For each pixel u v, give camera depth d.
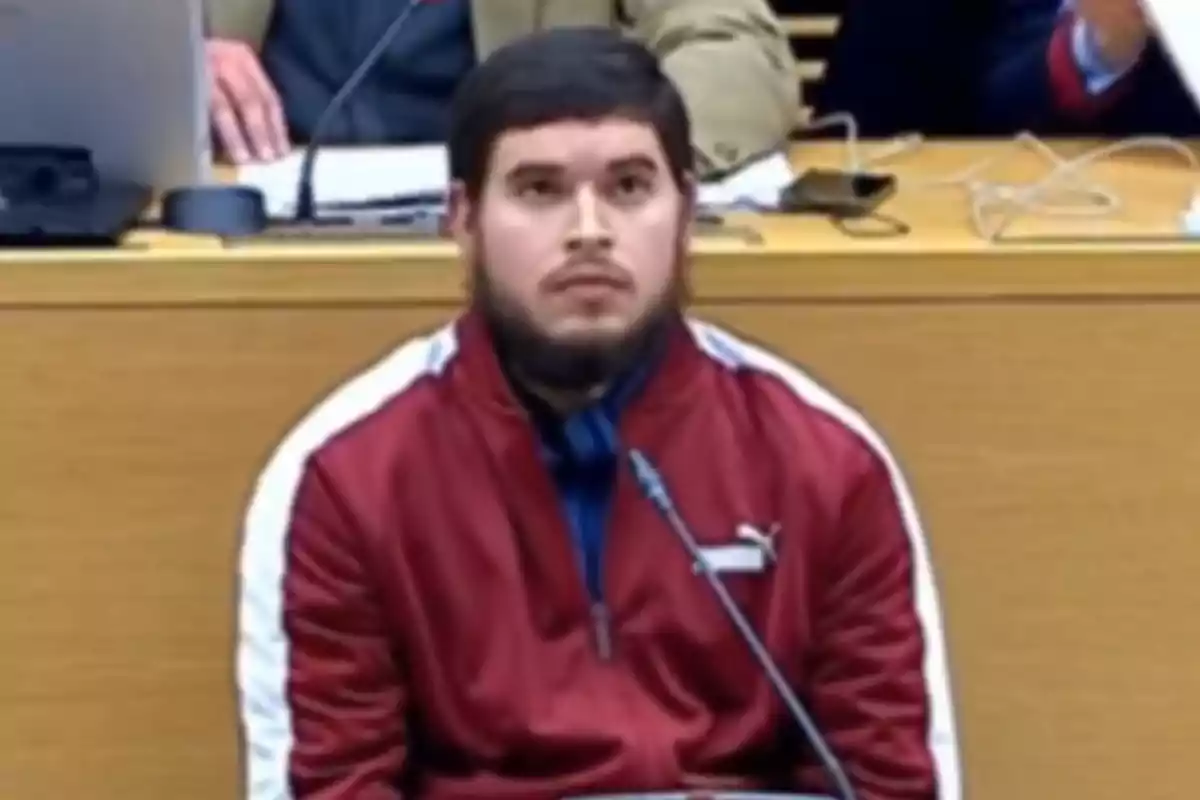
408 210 3.89
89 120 3.98
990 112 5.51
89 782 3.67
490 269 3.03
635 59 3.03
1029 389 3.66
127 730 3.65
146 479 3.60
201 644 3.64
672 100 3.04
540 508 3.14
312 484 3.15
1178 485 3.70
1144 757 3.77
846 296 3.61
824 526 3.20
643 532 3.16
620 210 3.00
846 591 3.24
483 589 3.14
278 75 5.09
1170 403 3.67
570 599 3.15
